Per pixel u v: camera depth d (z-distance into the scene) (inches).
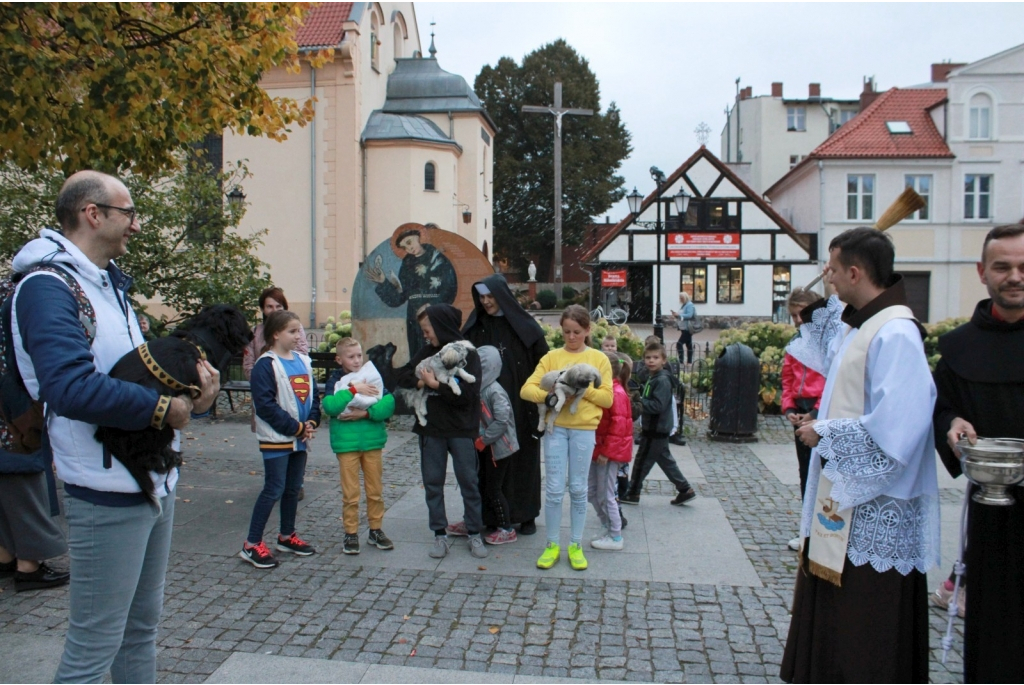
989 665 107.0
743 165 1806.1
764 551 200.1
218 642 146.0
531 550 201.2
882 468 95.6
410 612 160.7
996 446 101.1
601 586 175.6
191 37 262.1
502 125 1998.0
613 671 135.9
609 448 196.7
